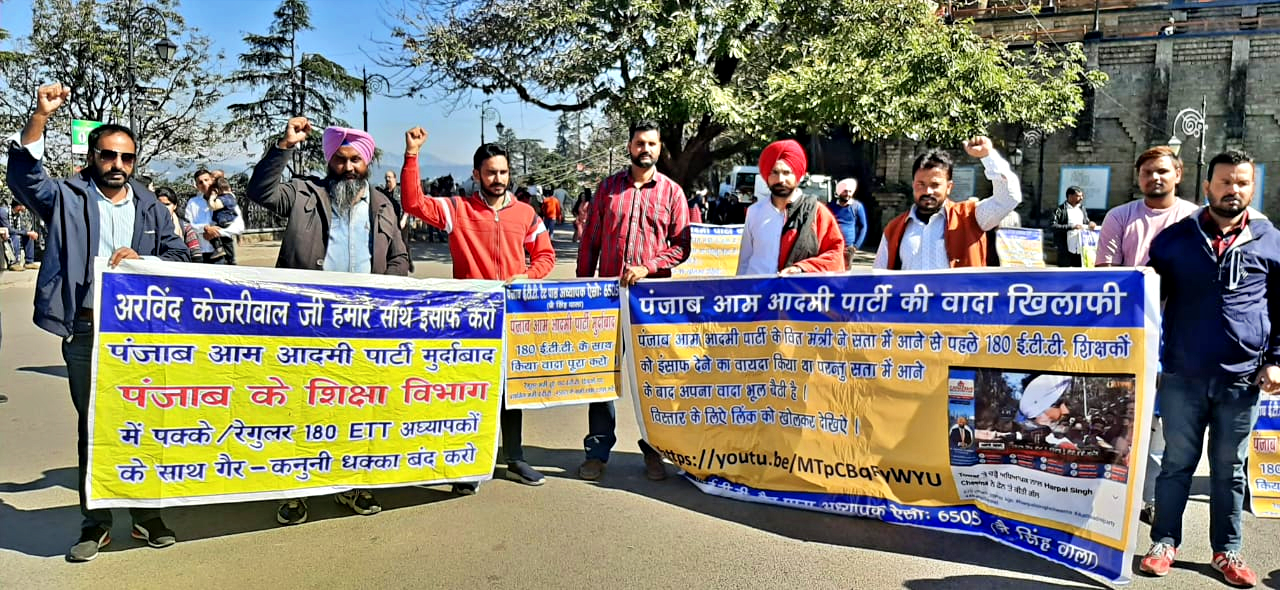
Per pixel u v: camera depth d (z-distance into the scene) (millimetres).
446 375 4574
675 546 4141
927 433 4227
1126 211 4738
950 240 4762
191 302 3994
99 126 4000
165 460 3977
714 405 4895
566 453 5820
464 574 3814
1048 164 28828
